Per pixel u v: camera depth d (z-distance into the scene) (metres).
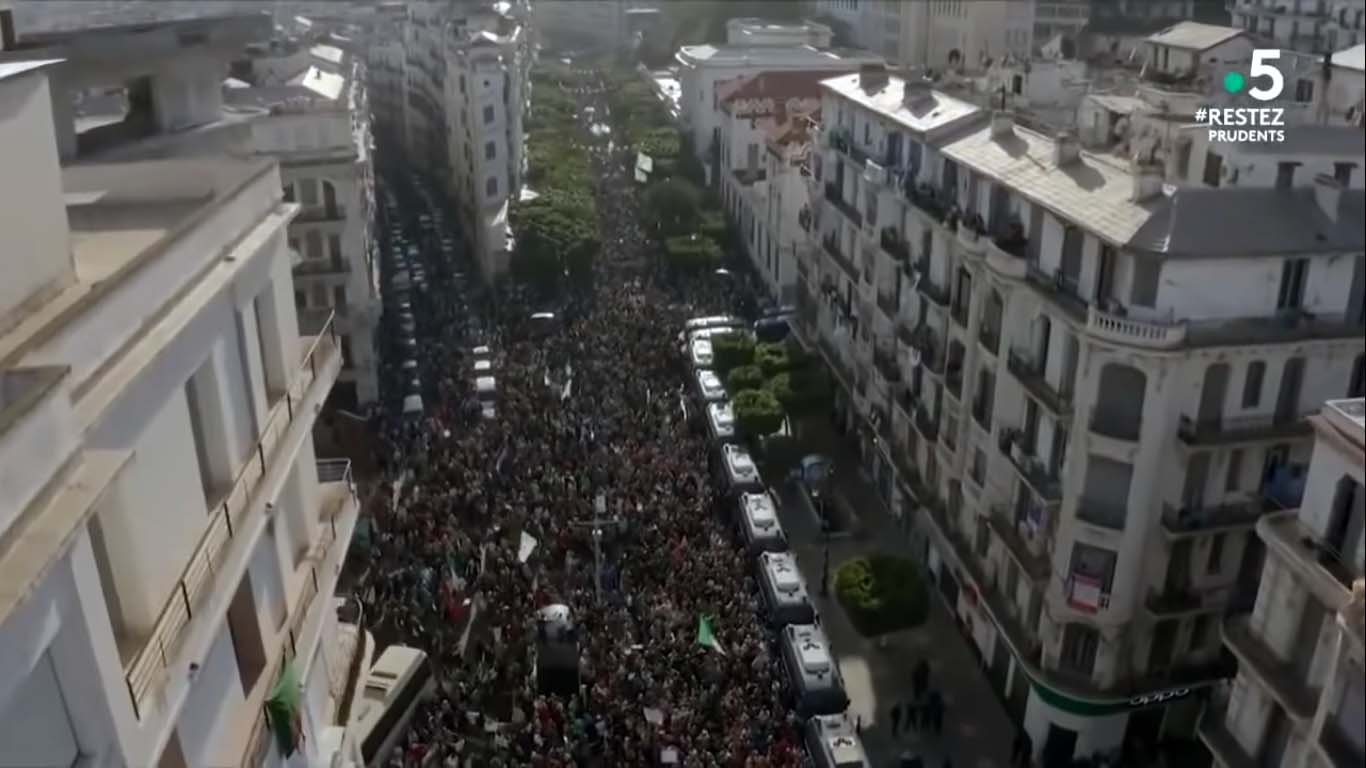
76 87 31.25
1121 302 34.16
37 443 12.66
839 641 46.53
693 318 74.56
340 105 62.28
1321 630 23.14
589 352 69.00
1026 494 40.41
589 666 40.19
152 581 17.83
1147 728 38.81
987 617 43.72
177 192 23.91
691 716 37.22
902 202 50.84
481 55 90.19
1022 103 51.81
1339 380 34.38
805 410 60.69
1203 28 57.16
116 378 16.22
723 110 101.00
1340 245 32.75
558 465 53.84
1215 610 36.59
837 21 162.50
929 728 41.22
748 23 138.12
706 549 47.41
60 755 13.99
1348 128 36.56
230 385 22.00
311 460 27.78
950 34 120.69
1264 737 25.55
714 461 56.69
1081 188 37.09
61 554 12.30
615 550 47.41
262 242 23.08
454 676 40.44
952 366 46.50
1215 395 34.22
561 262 81.44
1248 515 35.25
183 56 33.81
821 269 67.38
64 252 17.17
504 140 92.06
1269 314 33.56
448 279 88.50
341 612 39.75
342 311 63.41
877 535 54.41
